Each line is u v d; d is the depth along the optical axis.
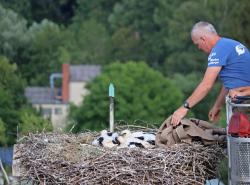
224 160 12.39
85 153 12.06
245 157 11.03
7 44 84.38
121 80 67.25
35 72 92.62
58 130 14.58
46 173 11.93
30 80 91.56
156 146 12.23
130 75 68.44
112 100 13.59
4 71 46.75
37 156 12.20
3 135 25.36
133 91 67.12
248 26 39.28
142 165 11.70
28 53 88.62
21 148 12.71
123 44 107.88
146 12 110.94
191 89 79.00
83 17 120.00
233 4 47.91
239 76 12.18
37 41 92.50
